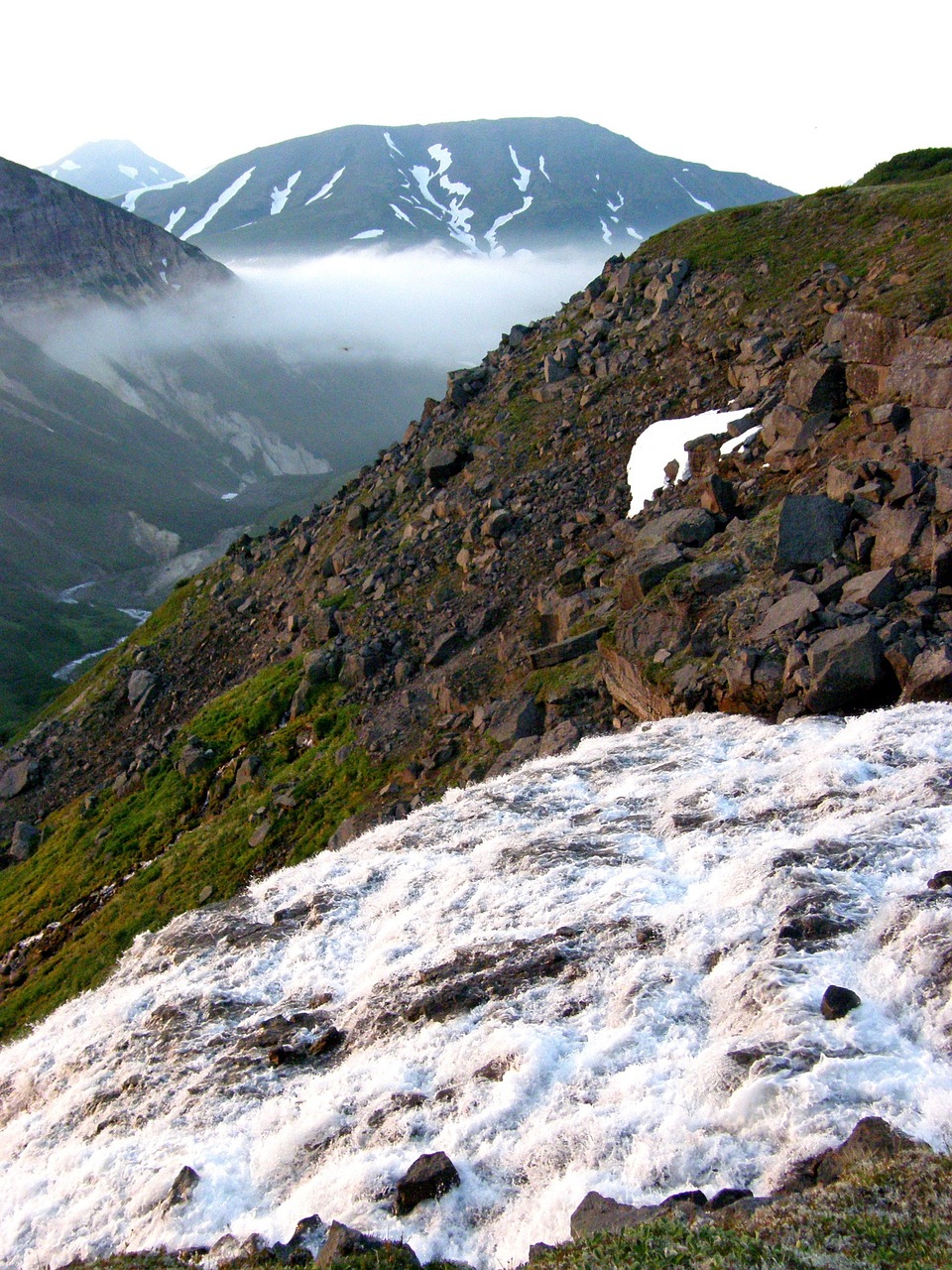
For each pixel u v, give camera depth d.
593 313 56.47
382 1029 18.00
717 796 21.92
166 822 43.03
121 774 48.78
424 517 49.72
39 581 178.38
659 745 25.73
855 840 17.95
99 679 62.69
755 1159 12.09
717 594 28.86
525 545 43.16
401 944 20.94
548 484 45.56
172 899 36.41
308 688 43.62
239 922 25.83
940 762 19.78
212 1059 19.58
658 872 19.77
